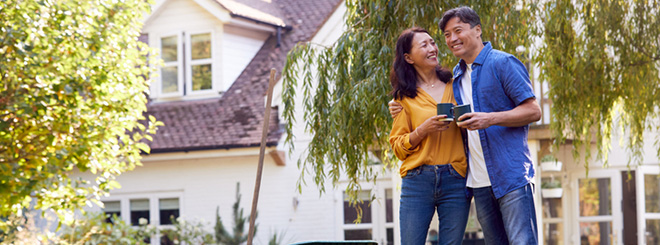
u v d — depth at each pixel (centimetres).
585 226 1315
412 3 661
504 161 368
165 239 1447
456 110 362
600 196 1307
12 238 991
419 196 387
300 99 1393
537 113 362
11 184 881
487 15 679
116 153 972
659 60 830
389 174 1330
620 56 820
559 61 798
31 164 891
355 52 693
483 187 378
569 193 1331
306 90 737
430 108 384
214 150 1418
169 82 1537
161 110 1524
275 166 1403
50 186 923
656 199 1284
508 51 701
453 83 385
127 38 1002
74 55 913
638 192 1269
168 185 1473
